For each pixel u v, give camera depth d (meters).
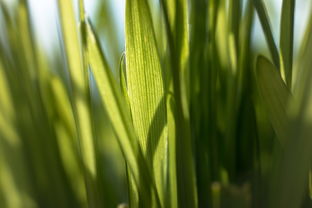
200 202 0.11
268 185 0.11
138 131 0.10
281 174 0.09
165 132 0.11
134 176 0.10
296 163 0.09
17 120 0.11
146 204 0.10
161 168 0.11
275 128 0.10
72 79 0.10
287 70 0.10
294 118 0.09
